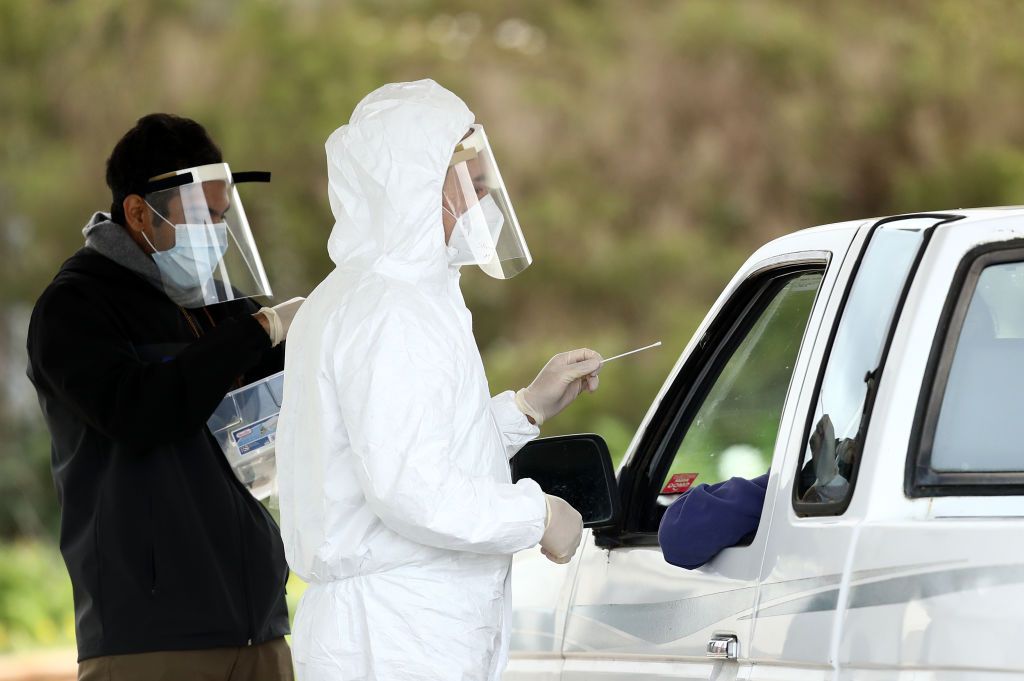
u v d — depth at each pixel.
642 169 67.19
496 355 62.28
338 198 9.70
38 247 59.97
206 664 12.30
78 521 12.43
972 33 68.81
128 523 12.19
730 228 66.50
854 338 9.17
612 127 67.50
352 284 9.41
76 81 62.94
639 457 12.33
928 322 8.64
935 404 8.48
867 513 8.45
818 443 9.16
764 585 9.24
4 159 61.94
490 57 68.94
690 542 9.96
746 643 9.30
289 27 65.88
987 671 7.55
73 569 12.45
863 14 70.06
